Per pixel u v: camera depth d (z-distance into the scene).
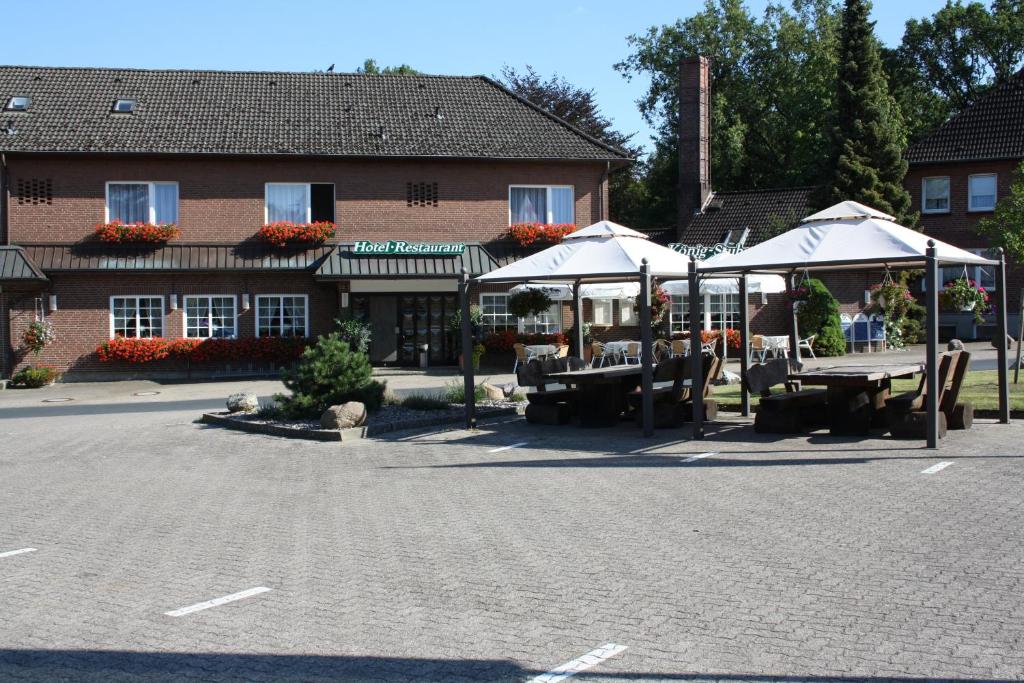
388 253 30.11
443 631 5.90
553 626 5.91
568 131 32.47
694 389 13.38
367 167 30.81
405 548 8.04
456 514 9.29
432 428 15.93
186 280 29.92
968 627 5.56
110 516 9.83
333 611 6.39
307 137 30.72
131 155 29.27
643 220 55.44
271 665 5.42
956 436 12.42
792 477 10.28
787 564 7.03
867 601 6.11
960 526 7.86
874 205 36.56
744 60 55.91
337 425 15.30
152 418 19.34
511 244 31.39
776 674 5.00
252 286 30.23
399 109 32.69
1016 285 37.75
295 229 29.89
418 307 31.12
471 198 31.30
